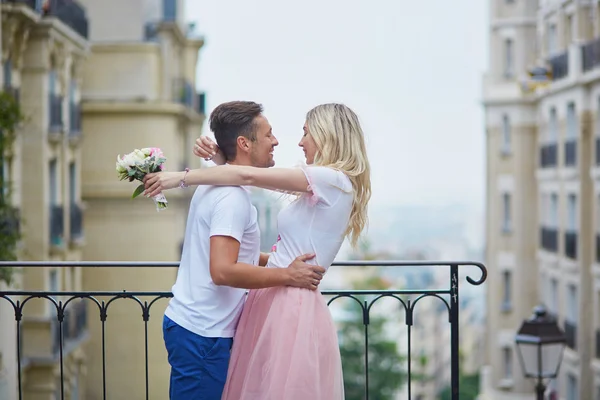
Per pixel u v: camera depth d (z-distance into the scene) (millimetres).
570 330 23562
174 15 24188
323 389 4273
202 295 4266
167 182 4219
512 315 28641
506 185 28797
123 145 22719
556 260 25250
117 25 23578
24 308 17156
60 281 18656
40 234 17375
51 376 17172
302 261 4266
